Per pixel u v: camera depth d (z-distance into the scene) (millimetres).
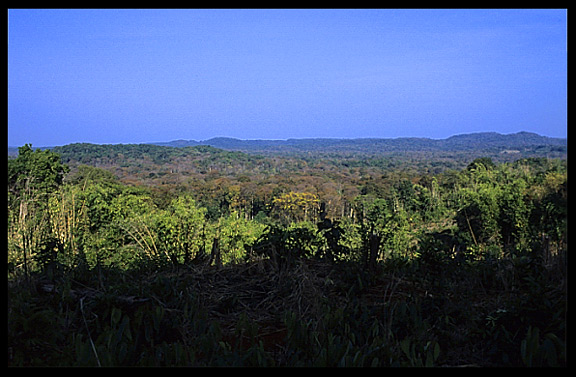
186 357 3211
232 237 8680
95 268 5379
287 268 5180
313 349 3400
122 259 7691
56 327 3703
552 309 3420
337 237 5629
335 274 5074
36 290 4473
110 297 4000
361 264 5172
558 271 4266
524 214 10586
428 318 3869
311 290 4496
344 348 3316
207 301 4574
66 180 13961
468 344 3529
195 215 8742
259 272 5344
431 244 5062
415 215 11938
